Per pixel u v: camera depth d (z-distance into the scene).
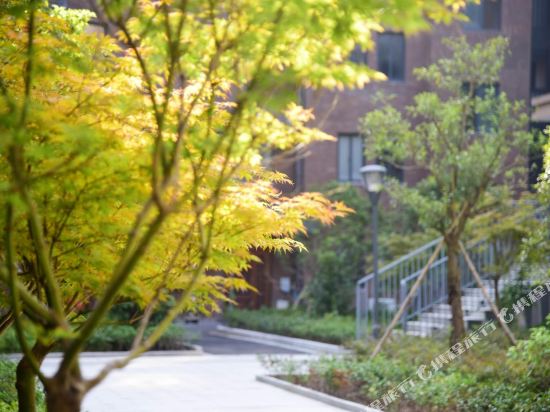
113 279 4.93
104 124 6.03
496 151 15.21
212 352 21.20
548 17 29.48
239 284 7.20
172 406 12.55
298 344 22.50
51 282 5.22
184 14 4.96
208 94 6.24
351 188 25.97
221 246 6.85
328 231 25.84
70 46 6.18
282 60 5.26
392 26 4.89
